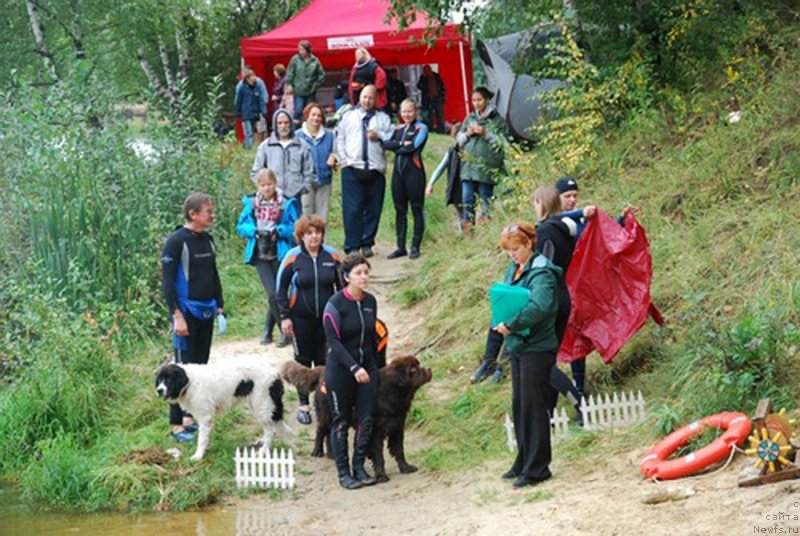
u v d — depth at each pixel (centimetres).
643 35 1361
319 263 970
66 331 1102
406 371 832
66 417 1033
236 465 882
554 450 817
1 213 1406
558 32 1462
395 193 1448
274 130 1345
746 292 912
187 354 951
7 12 2581
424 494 800
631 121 1295
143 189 1427
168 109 1673
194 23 2738
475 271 1244
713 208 1069
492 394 966
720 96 1272
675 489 660
